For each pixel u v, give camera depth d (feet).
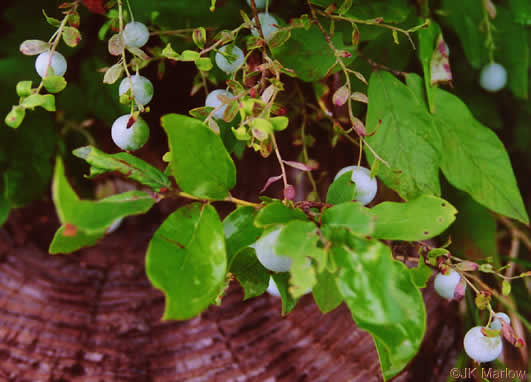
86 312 1.58
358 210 1.19
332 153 1.66
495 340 1.35
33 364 1.52
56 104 1.57
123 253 1.67
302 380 1.54
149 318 1.59
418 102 1.42
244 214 1.26
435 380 1.63
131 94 1.30
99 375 1.52
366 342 1.57
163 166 1.69
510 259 1.79
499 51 1.58
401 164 1.41
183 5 1.46
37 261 1.64
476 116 1.71
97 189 1.67
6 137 1.54
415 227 1.24
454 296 1.36
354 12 1.43
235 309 1.60
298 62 1.39
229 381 1.53
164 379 1.53
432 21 1.43
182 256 1.21
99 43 1.56
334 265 1.18
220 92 1.32
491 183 1.46
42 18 1.55
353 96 1.34
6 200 1.57
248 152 1.69
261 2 1.43
